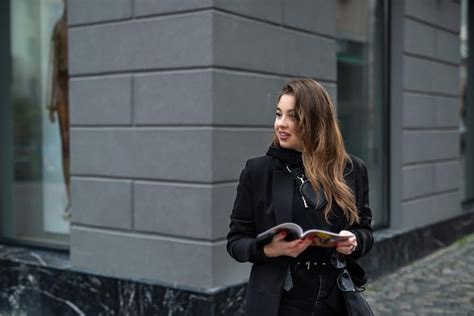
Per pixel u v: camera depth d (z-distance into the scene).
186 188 4.43
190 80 4.37
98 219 4.94
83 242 5.05
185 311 4.38
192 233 4.41
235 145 4.51
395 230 6.97
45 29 5.97
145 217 4.66
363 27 6.78
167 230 4.54
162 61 4.51
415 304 5.45
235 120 4.50
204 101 4.30
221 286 4.40
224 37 4.37
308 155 2.42
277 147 2.51
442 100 7.87
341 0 6.42
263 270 2.45
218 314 4.30
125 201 4.77
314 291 2.42
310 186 2.43
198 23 4.32
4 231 6.35
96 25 4.86
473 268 6.78
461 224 8.47
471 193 9.66
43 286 5.16
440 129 7.85
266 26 4.80
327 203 2.40
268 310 2.39
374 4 6.95
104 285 4.80
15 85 6.25
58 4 5.85
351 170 2.52
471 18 9.45
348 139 6.54
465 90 9.31
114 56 4.77
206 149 4.31
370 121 6.90
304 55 5.27
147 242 4.66
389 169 7.08
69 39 5.04
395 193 7.04
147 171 4.63
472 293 5.78
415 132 7.20
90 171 4.97
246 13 4.57
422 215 7.41
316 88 2.44
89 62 4.92
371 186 6.91
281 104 2.47
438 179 7.82
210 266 4.34
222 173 4.39
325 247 2.42
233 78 4.47
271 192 2.47
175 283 4.51
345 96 6.50
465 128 9.38
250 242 2.44
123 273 4.80
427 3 7.38
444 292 5.84
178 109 4.44
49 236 6.01
